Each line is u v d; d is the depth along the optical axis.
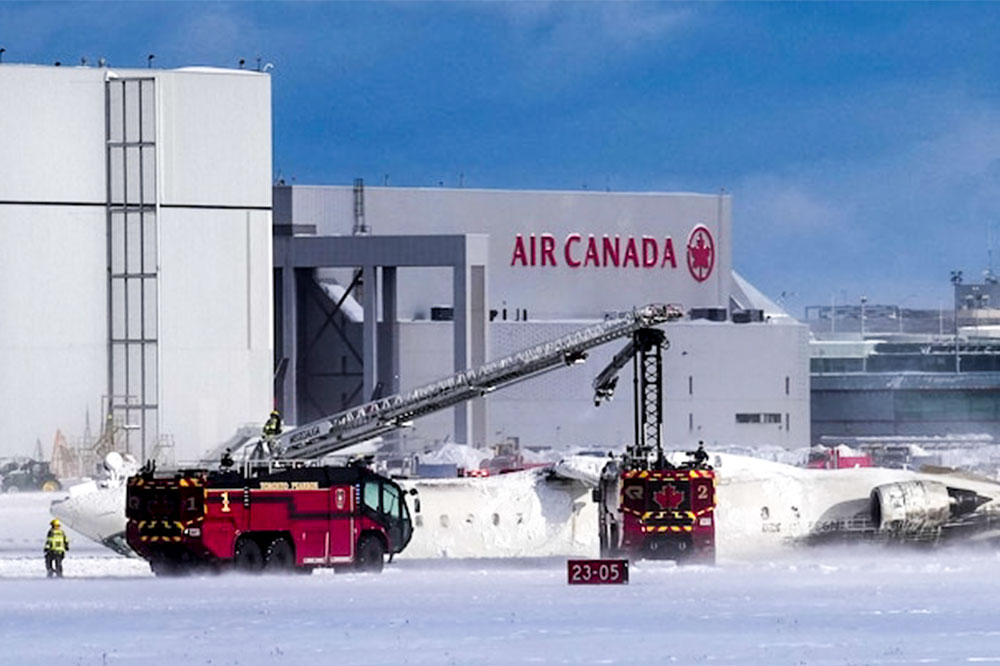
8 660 155.12
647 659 153.50
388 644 162.25
